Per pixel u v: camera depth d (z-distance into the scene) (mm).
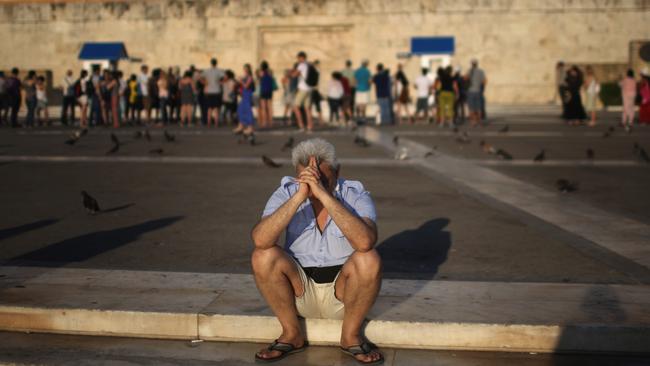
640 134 20781
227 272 6004
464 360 4422
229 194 10055
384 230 7645
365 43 38156
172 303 4934
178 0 39000
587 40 37531
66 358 4441
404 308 4812
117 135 20750
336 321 4652
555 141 18469
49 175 12023
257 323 4676
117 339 4746
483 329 4508
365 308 4406
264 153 15430
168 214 8609
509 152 15617
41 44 39750
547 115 32594
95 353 4523
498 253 6613
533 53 37781
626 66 37031
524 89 37969
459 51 37969
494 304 4887
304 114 23531
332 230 4559
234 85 26578
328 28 38438
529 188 10453
